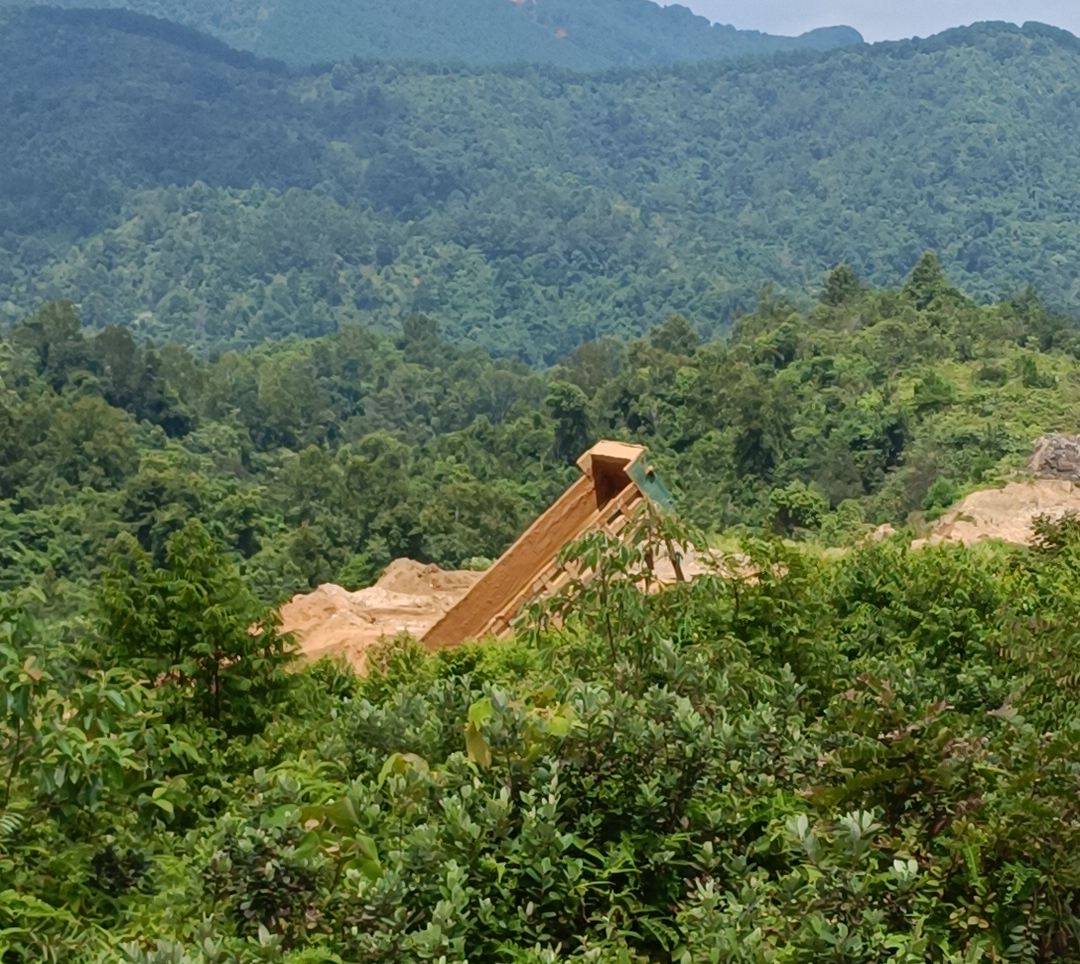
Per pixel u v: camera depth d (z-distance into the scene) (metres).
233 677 9.96
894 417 90.00
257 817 7.11
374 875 6.38
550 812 6.46
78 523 87.25
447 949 5.83
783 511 66.75
